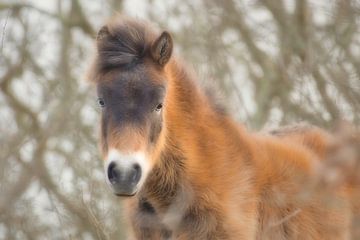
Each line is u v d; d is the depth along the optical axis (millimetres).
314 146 30266
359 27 41312
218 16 47469
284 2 46906
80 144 43906
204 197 26312
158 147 25688
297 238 27875
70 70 48219
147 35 26453
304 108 41625
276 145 28688
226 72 45750
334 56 41750
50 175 43312
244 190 26734
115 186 24391
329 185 25328
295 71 44406
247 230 26531
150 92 25406
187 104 26781
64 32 49562
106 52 26031
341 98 38062
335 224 28469
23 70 49375
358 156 22828
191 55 46094
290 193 27750
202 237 26406
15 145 44375
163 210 26891
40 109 48156
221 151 26797
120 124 24938
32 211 40438
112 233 35406
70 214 38938
